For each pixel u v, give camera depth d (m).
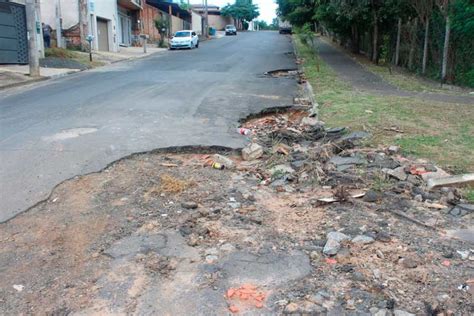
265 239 4.32
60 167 6.15
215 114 9.94
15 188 5.42
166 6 48.09
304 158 6.83
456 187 5.53
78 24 27.83
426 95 11.98
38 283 3.62
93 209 4.94
